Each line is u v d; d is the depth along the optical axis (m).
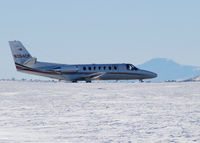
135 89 73.62
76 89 75.81
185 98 46.78
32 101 43.97
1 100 45.97
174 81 134.88
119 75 124.00
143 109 32.25
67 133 18.64
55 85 102.06
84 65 123.88
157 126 21.06
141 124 22.08
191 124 21.81
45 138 17.02
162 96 51.31
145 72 125.69
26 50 124.31
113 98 47.75
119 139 16.59
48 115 28.05
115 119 24.88
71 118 25.81
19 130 19.83
